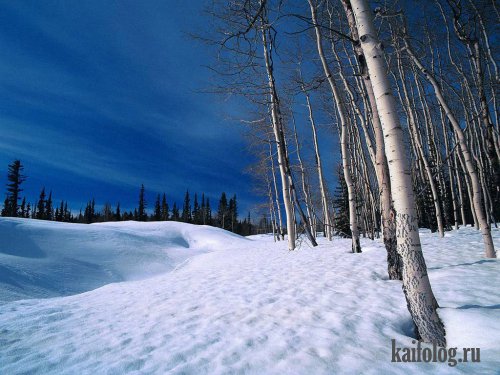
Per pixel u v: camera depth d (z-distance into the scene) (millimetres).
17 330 3645
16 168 38156
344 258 7598
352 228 8664
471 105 13789
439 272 4992
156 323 3736
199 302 4605
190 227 32469
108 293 6094
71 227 19266
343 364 2359
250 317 3686
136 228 29828
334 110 17156
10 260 11219
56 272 11789
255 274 6742
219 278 6695
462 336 2553
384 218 5266
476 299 3416
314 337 2910
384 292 4281
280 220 24328
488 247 5973
